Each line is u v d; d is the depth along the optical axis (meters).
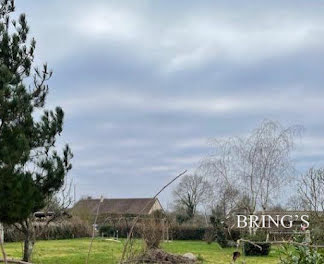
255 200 33.69
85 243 32.78
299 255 6.47
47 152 14.70
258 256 24.42
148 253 13.59
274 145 34.09
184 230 45.44
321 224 19.56
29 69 15.11
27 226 15.23
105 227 31.12
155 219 22.92
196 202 50.78
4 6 15.05
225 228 29.94
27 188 12.50
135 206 62.38
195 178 49.97
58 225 37.22
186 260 17.73
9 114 13.20
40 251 25.42
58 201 15.57
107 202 64.31
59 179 14.56
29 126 13.89
